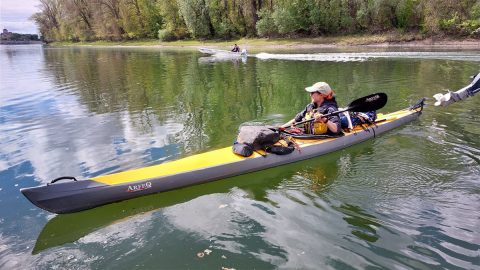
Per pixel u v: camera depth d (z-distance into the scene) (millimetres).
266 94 11961
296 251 3625
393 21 35062
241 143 5707
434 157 5844
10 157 6508
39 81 16766
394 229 3936
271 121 8430
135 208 4641
